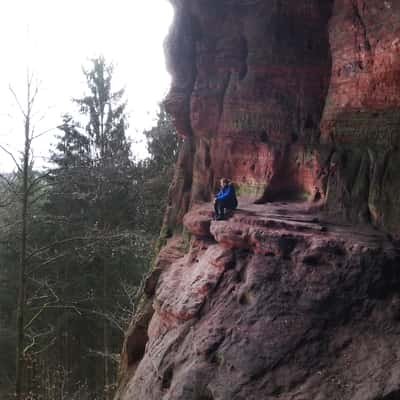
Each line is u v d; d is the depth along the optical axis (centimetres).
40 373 2198
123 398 1121
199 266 1099
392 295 809
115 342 2405
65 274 2186
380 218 959
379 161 988
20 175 1359
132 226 2342
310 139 1221
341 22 1100
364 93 1035
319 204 1114
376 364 717
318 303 834
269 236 942
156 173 2666
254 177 1330
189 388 838
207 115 1462
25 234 1220
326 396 703
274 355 797
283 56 1270
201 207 1364
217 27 1423
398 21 921
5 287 2319
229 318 902
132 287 1938
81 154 2289
